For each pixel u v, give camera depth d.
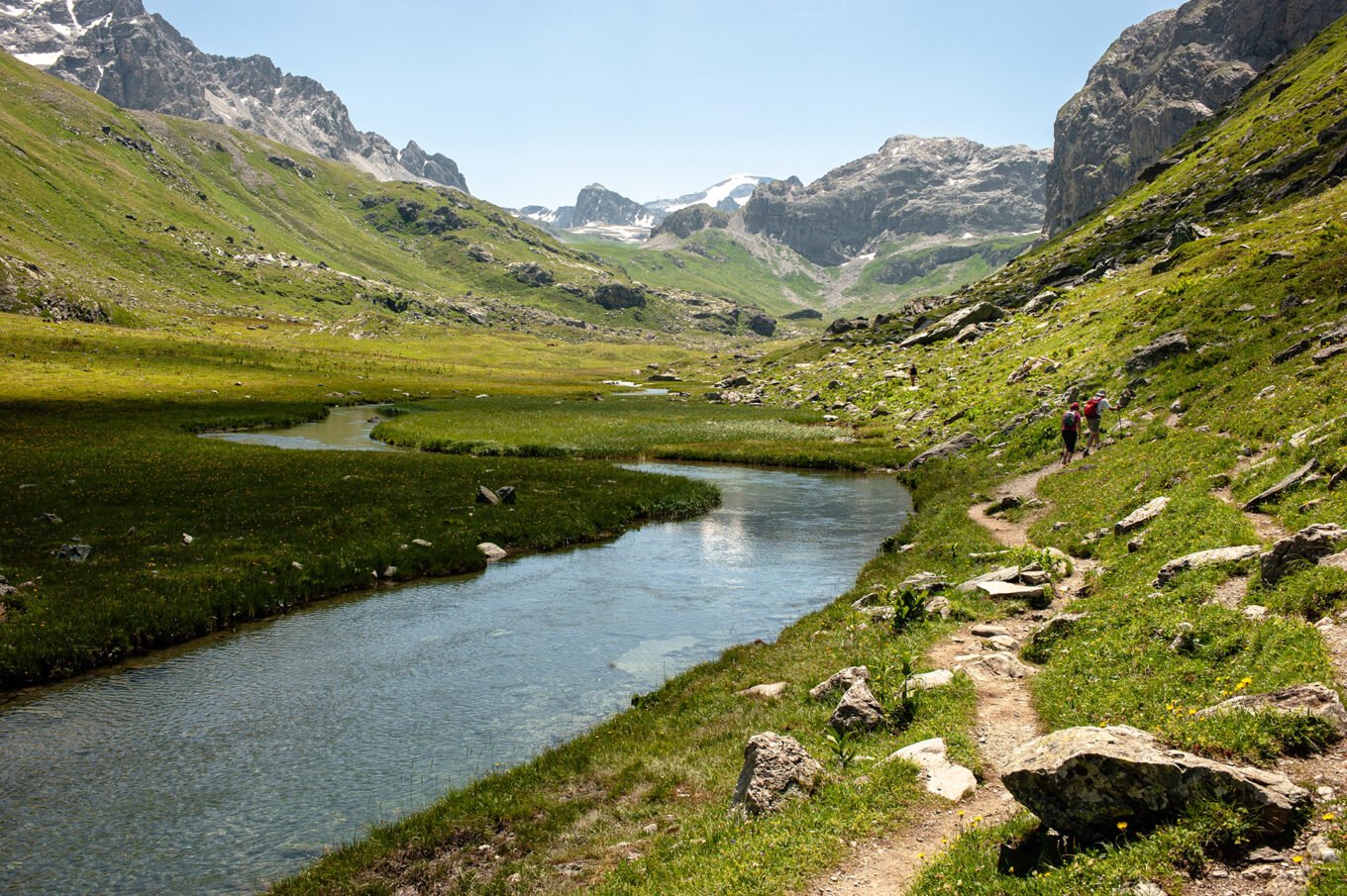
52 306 179.75
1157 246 101.50
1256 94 159.88
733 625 26.31
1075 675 14.51
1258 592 14.45
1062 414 47.84
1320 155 92.31
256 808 15.34
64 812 15.15
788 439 75.75
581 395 138.62
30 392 90.94
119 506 38.66
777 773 12.66
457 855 13.23
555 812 14.27
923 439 65.62
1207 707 10.92
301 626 26.25
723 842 11.38
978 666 16.38
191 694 20.73
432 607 28.34
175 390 105.62
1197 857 7.80
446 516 40.22
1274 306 41.84
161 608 25.28
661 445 73.88
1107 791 8.59
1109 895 7.61
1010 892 8.28
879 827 10.77
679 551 37.00
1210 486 23.83
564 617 27.25
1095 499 29.48
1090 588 20.42
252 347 178.88
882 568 30.52
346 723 19.06
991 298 124.75
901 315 158.25
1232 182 107.06
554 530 39.22
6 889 12.85
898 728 14.49
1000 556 26.31
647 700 19.75
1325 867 7.05
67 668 21.89
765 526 42.69
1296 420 25.41
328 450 62.56
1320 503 17.48
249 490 43.78
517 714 19.62
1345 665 10.88
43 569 28.34
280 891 12.42
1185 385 39.22
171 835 14.45
